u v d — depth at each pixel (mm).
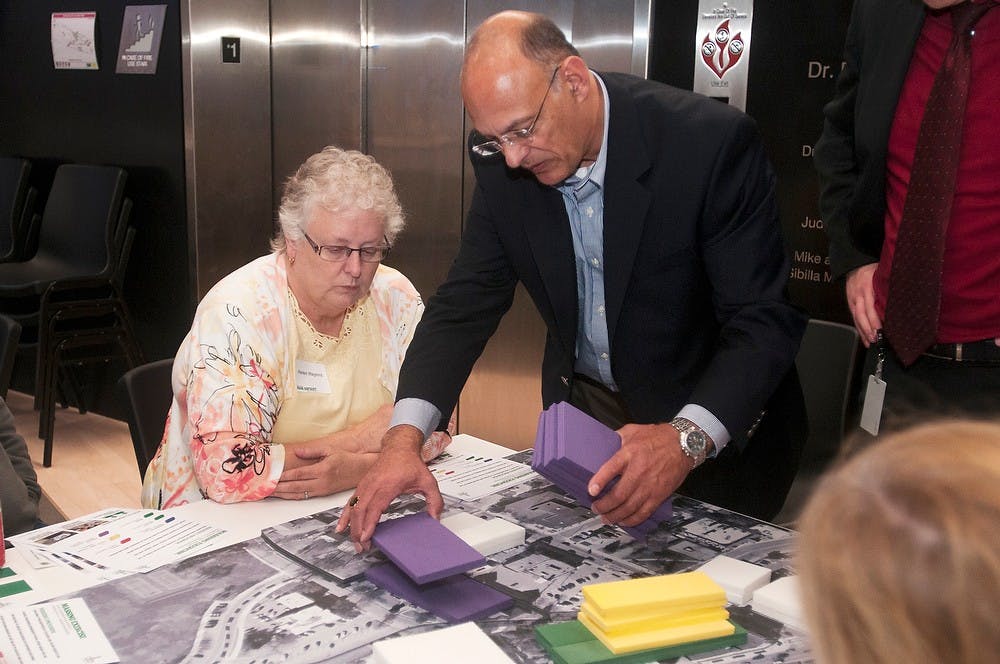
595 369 1852
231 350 1695
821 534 432
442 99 3988
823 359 2176
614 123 1600
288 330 1776
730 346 1549
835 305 2955
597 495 1317
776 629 1183
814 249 2973
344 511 1428
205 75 4125
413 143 4113
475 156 1758
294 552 1353
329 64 4246
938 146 1642
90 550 1382
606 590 1149
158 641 1117
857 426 1965
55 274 4219
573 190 1645
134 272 4473
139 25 4223
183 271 4273
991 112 1604
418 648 1071
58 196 4402
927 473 416
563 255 1693
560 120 1444
